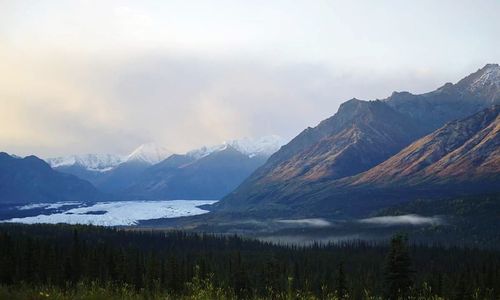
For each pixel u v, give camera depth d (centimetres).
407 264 7619
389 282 7619
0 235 13888
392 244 7800
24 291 4250
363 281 13138
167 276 10819
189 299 3509
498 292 9562
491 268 13100
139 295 4491
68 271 11525
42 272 11012
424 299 4381
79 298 4000
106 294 4181
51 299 3878
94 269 11900
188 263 13500
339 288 9638
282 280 10412
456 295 9581
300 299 3688
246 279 10000
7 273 10188
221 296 3531
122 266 11762
